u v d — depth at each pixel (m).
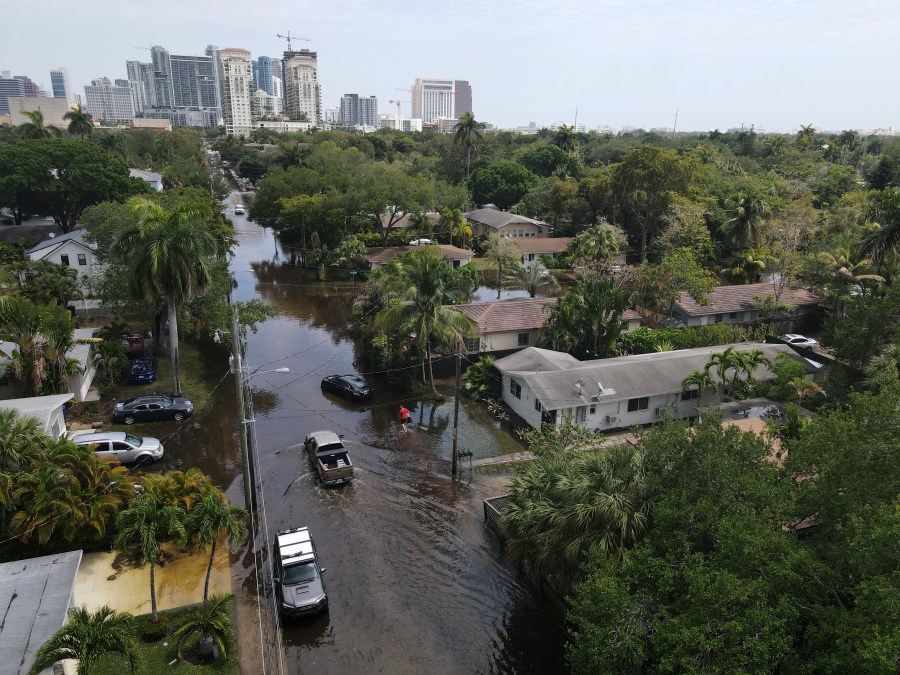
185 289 30.83
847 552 12.30
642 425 32.97
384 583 20.06
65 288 40.53
